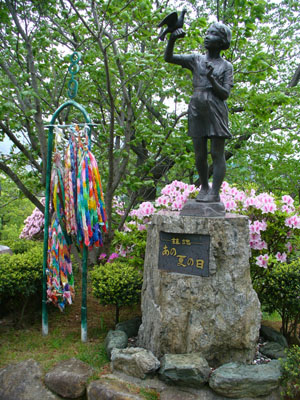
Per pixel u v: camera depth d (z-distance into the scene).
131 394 2.81
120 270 4.18
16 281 3.97
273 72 5.37
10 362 3.41
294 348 3.16
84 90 6.35
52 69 6.08
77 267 6.49
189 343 3.26
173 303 3.30
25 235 7.25
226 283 3.21
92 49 5.85
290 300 3.58
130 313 4.75
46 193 4.04
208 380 2.96
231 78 3.29
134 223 4.88
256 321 3.29
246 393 2.83
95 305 5.07
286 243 4.23
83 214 3.60
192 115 3.38
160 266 3.44
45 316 4.05
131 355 3.14
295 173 8.56
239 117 7.17
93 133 7.39
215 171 3.46
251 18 5.00
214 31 3.27
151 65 5.11
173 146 6.03
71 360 3.35
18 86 5.55
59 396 3.01
